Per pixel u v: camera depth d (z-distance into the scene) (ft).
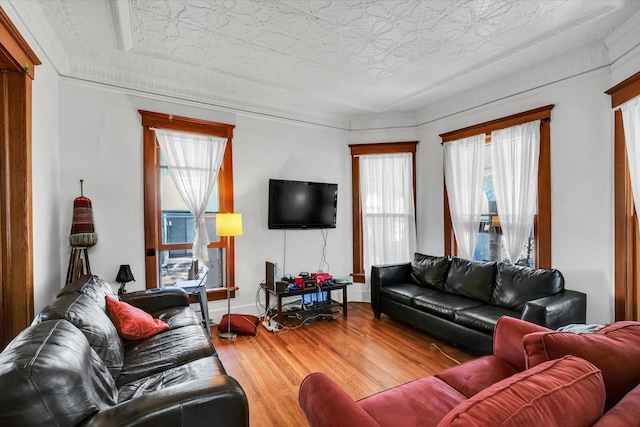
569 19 7.72
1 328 6.93
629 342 3.50
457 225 12.96
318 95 12.67
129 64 10.04
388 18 7.63
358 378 8.02
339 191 15.35
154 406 3.70
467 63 10.02
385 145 15.02
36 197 7.75
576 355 3.31
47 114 8.59
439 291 11.60
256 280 13.03
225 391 4.01
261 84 11.62
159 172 11.33
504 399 2.32
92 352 4.75
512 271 9.78
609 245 8.90
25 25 6.93
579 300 8.36
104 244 10.22
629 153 7.95
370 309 13.94
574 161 9.63
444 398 4.64
